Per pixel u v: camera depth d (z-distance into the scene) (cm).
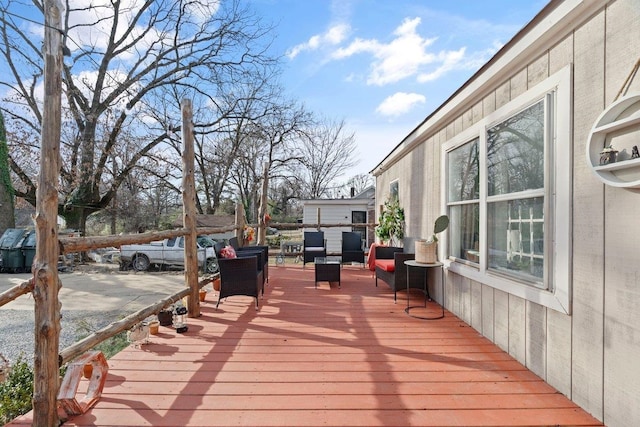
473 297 337
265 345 296
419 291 491
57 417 183
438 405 201
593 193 193
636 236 166
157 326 327
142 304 681
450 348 288
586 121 200
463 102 350
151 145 1439
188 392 216
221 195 2102
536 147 247
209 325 353
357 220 1562
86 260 1395
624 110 173
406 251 533
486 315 311
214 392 216
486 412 194
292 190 2466
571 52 212
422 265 387
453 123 389
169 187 1658
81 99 1318
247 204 2222
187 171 391
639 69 167
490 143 309
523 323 255
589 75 198
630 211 170
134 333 286
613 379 177
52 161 179
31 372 260
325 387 222
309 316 384
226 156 1856
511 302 271
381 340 307
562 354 215
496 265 300
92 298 737
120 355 275
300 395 212
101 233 1909
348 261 707
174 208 1934
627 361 170
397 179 670
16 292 172
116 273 1095
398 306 427
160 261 1144
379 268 525
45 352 176
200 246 1095
